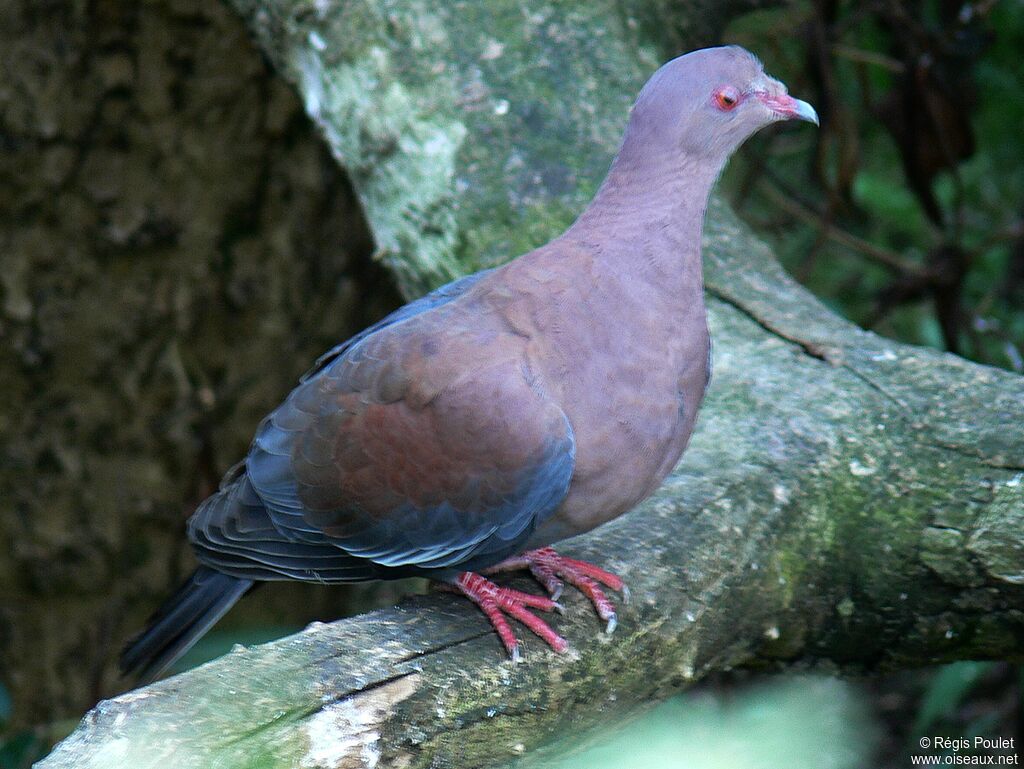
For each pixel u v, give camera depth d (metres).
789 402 7.66
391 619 6.10
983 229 13.66
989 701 11.61
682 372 6.32
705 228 9.31
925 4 12.93
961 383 7.61
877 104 11.84
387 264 9.75
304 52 9.77
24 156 10.91
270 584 12.47
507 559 6.64
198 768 4.98
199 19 10.70
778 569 6.95
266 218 11.66
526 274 6.36
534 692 6.01
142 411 11.86
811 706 10.30
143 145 11.14
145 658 7.11
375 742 5.46
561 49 9.70
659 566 6.55
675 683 6.64
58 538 11.99
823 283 13.86
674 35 10.89
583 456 6.17
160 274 11.60
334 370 6.63
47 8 10.51
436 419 6.18
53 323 11.48
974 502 7.05
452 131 9.26
